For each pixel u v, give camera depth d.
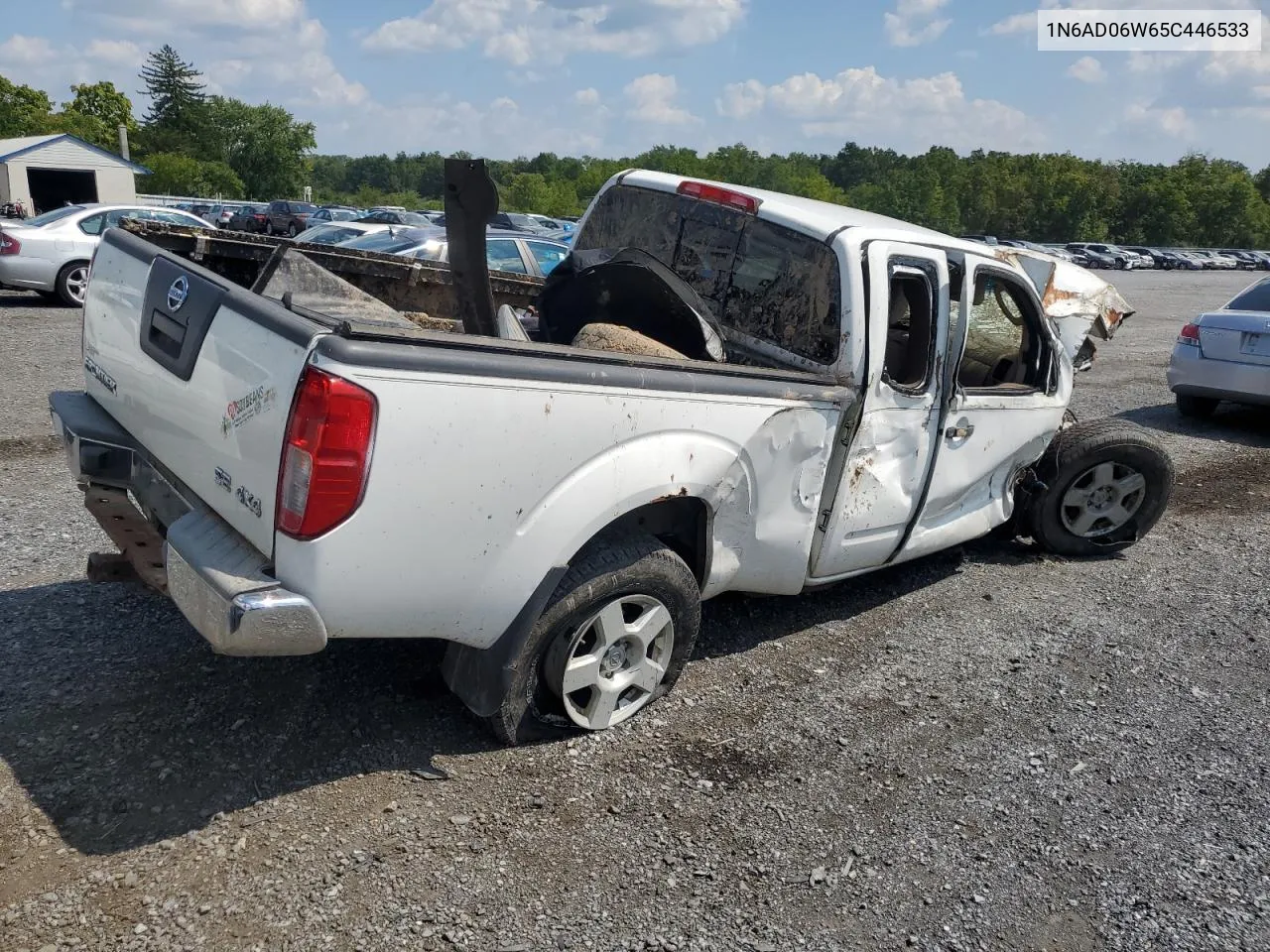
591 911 2.75
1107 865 3.15
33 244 13.52
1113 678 4.41
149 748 3.24
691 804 3.25
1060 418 5.41
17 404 7.91
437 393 2.74
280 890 2.70
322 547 2.68
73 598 4.29
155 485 3.44
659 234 4.89
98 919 2.53
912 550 4.80
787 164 136.88
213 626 2.71
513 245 11.28
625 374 3.17
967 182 119.56
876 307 4.04
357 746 3.38
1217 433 9.77
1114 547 5.97
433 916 2.66
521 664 3.23
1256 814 3.46
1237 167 123.25
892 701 4.06
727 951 2.66
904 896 2.93
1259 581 5.75
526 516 3.02
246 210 43.62
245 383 2.83
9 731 3.26
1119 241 116.56
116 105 105.00
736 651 4.40
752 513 3.77
